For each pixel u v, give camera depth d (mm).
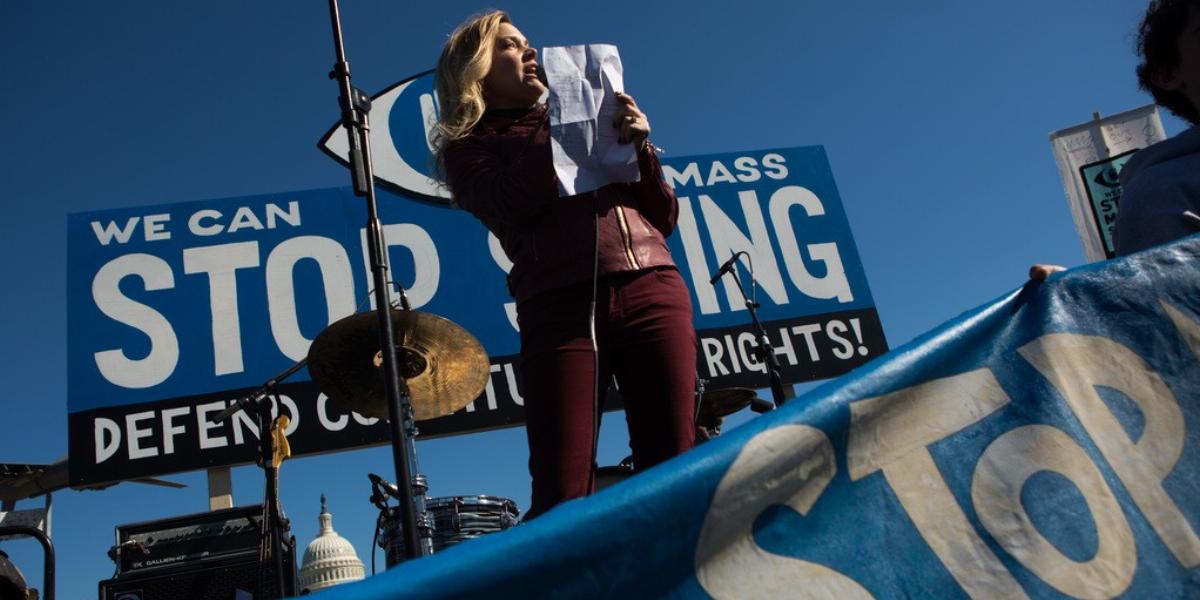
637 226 1991
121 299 7328
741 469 1152
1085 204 7016
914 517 1228
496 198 1908
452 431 7164
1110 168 6977
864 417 1288
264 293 7520
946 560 1204
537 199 1877
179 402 7039
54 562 2971
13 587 2275
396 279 7680
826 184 8727
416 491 4738
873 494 1227
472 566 930
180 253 7562
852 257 8414
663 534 1061
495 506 5191
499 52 2189
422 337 5379
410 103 7809
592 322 1852
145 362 7141
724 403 6906
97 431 6875
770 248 8344
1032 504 1298
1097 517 1311
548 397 1825
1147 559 1290
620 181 1865
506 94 2201
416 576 897
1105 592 1241
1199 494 1381
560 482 1731
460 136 2090
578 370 1833
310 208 7852
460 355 5578
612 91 1919
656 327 1894
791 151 8812
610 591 1000
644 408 1874
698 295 8031
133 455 6836
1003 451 1339
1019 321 1515
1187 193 1883
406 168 7621
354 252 7762
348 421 7062
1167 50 2148
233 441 6922
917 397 1345
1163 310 1594
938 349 1412
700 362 7754
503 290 7773
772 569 1109
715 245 8297
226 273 7547
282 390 7129
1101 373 1493
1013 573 1225
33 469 7266
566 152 1850
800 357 7918
